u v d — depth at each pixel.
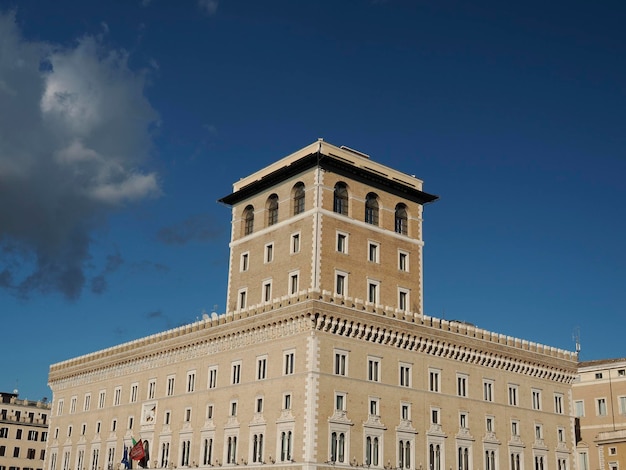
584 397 118.50
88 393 117.25
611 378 115.94
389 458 82.38
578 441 116.25
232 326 90.44
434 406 88.56
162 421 98.31
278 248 93.69
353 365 82.12
